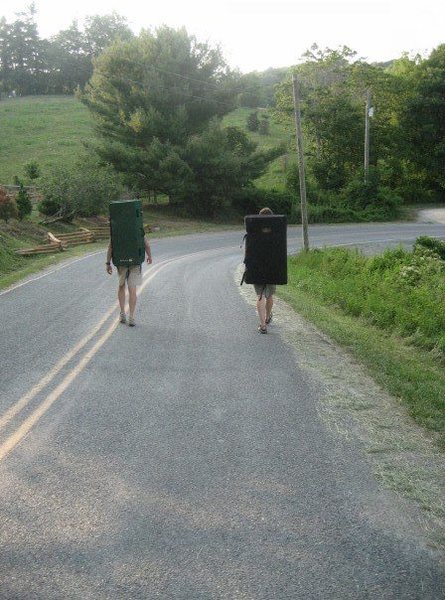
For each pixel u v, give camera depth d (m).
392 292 14.09
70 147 60.62
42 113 81.75
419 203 59.53
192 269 19.06
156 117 40.25
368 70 57.19
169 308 11.48
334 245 33.03
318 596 3.09
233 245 30.34
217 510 3.94
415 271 18.28
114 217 9.53
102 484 4.30
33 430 5.30
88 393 6.36
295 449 4.96
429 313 11.50
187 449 4.94
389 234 38.97
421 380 7.02
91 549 3.48
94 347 8.32
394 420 5.66
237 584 3.18
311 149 58.03
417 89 60.44
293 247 31.91
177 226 39.28
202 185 42.19
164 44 42.00
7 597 3.06
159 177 38.72
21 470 4.51
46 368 7.27
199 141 40.06
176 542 3.57
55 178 30.31
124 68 42.00
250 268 9.26
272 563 3.37
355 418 5.71
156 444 5.04
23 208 27.64
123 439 5.14
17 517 3.83
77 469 4.54
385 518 3.85
